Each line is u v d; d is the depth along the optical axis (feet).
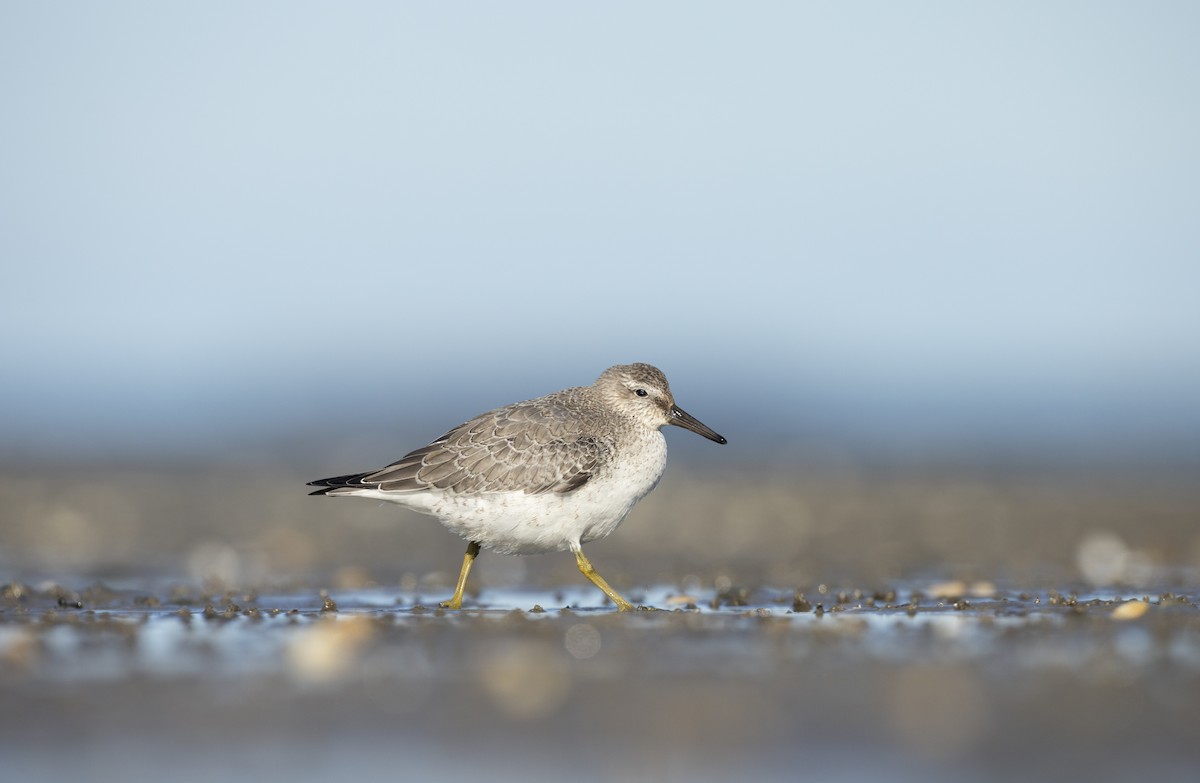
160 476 114.42
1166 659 34.63
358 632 40.11
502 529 49.57
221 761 26.73
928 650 36.58
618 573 63.16
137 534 81.25
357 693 31.86
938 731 27.86
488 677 33.47
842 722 28.68
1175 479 110.73
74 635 40.37
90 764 26.55
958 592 52.37
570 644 38.29
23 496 99.35
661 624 42.22
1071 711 29.12
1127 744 26.71
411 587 57.47
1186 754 25.99
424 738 28.12
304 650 37.17
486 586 58.18
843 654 36.14
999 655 35.63
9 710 30.40
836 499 99.81
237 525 85.87
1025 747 26.66
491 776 25.71
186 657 36.32
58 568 65.31
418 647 37.91
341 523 86.89
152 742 27.94
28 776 25.82
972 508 93.09
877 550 72.74
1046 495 101.09
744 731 28.19
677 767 25.98
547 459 49.14
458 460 49.75
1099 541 74.28
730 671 33.91
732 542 77.61
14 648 37.58
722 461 127.75
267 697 31.48
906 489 106.22
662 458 52.31
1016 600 48.80
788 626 41.24
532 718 29.48
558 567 65.98
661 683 32.55
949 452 132.77
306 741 27.96
